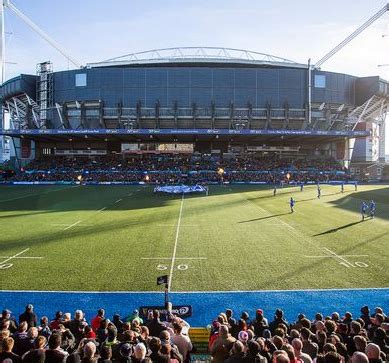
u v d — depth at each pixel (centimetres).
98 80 8425
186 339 845
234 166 8288
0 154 10100
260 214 3328
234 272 1700
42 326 945
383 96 8912
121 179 7512
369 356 616
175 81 8400
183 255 1978
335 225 2783
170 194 5203
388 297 1420
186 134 7625
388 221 2933
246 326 908
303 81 8494
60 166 8319
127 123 8450
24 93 8750
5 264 1817
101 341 860
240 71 8406
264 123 8656
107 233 2530
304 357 670
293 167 8306
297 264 1812
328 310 1323
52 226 2783
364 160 9850
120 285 1543
